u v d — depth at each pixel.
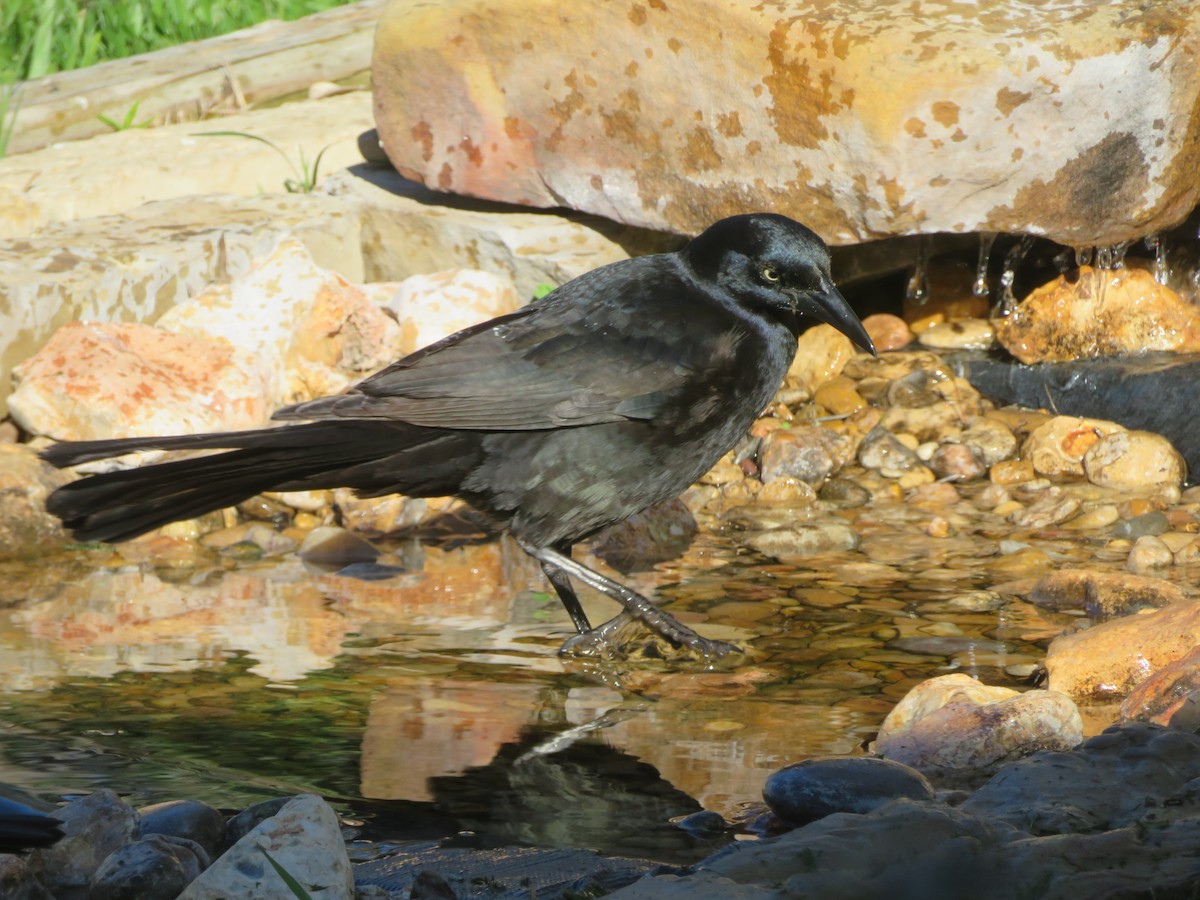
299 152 16.14
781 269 8.66
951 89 11.32
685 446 8.74
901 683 8.00
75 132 17.64
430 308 12.99
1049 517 11.02
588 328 8.61
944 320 14.15
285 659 8.50
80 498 7.71
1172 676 7.19
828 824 5.57
